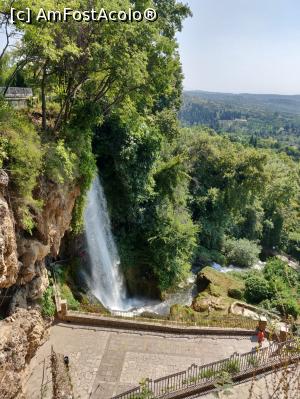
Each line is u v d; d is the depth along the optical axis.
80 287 21.05
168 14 32.47
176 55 21.58
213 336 16.50
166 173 27.17
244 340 16.31
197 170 39.69
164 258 25.02
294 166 65.69
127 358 14.52
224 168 39.66
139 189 25.19
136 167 24.80
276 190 45.97
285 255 45.09
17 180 12.21
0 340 11.41
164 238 24.88
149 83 21.27
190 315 20.59
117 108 22.72
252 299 23.72
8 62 18.28
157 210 26.25
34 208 13.41
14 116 13.56
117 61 15.98
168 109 38.72
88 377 13.34
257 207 43.38
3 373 10.99
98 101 20.36
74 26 14.90
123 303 24.27
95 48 15.34
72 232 20.59
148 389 12.01
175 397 12.50
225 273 29.39
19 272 13.01
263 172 38.97
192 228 26.50
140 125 24.78
